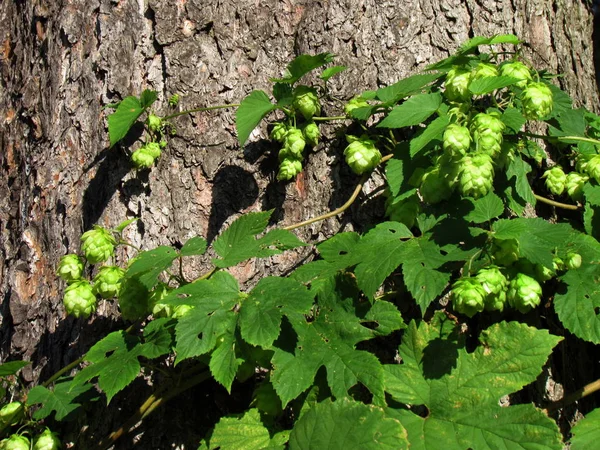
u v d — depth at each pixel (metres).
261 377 0.73
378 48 0.80
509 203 0.70
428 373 0.63
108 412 0.74
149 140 0.81
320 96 0.79
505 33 0.82
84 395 0.73
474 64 0.73
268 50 0.82
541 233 0.63
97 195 0.82
